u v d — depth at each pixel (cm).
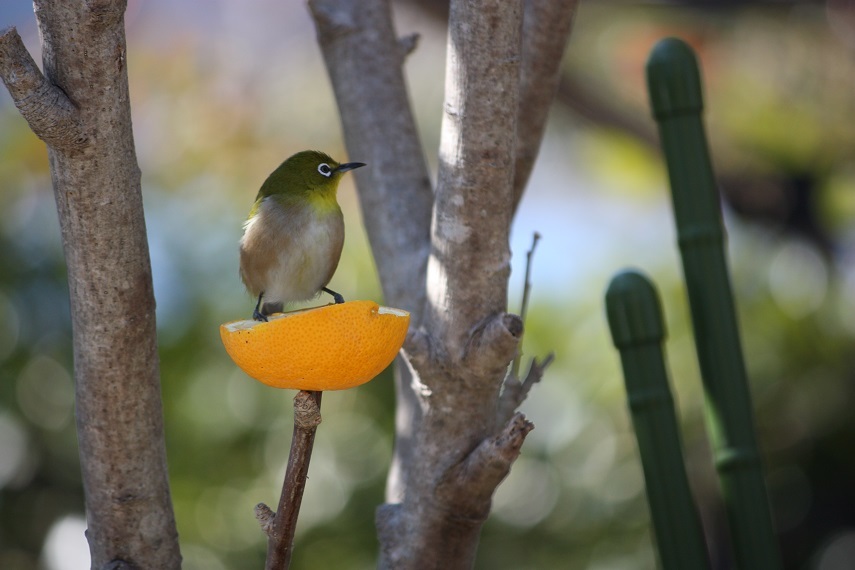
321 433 1169
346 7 713
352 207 1480
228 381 1173
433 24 1415
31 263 1212
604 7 1551
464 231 502
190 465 1147
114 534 508
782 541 1370
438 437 528
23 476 1168
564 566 1231
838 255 1499
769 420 1323
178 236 1267
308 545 1136
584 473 1255
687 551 578
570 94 1430
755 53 1518
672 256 1396
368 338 425
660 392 588
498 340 495
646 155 1653
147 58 1653
